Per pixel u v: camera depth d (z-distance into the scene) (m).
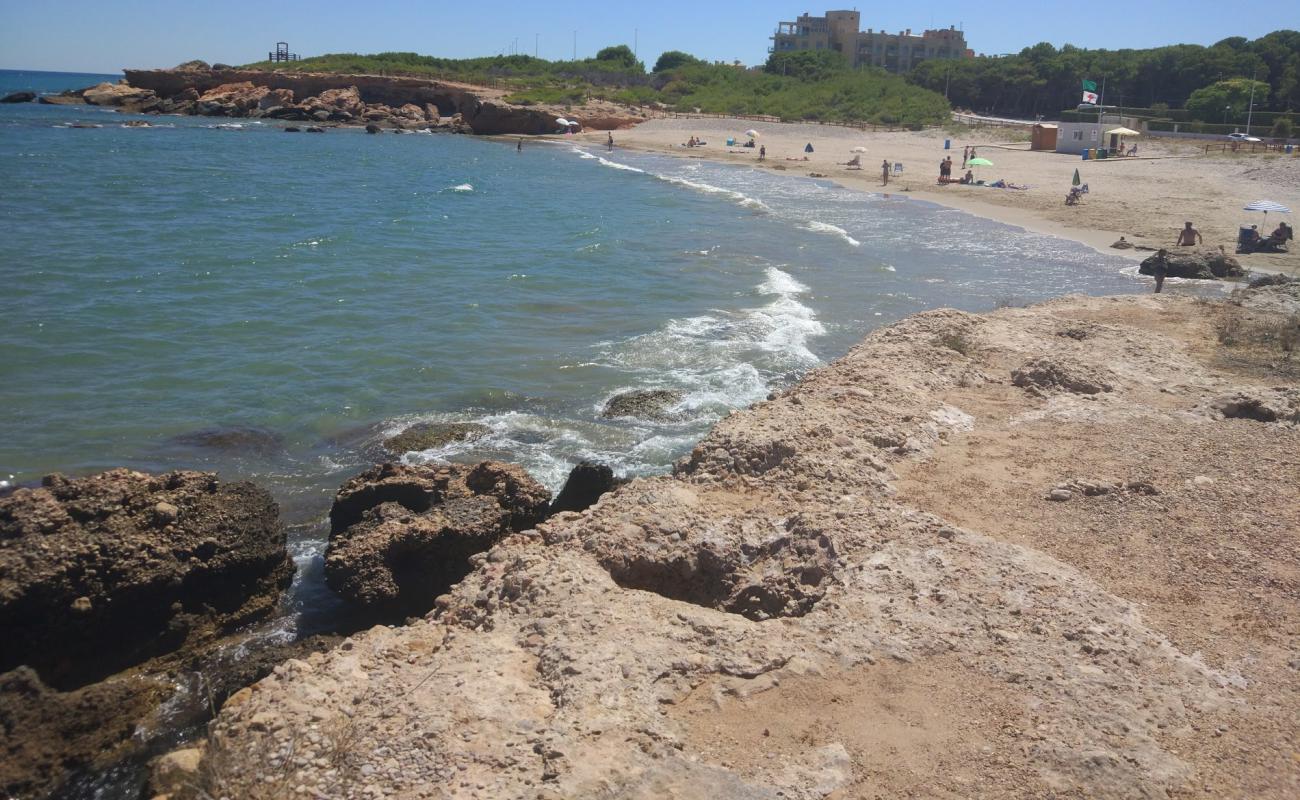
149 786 6.50
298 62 127.06
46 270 26.61
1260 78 95.69
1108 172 56.44
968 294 25.17
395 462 14.05
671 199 47.09
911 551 8.82
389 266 29.03
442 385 18.06
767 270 28.42
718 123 97.12
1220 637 7.76
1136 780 6.04
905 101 103.38
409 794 5.76
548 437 15.41
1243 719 6.68
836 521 9.34
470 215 41.00
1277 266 28.77
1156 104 99.88
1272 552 9.15
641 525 9.26
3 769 8.00
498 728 6.36
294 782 5.90
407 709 6.53
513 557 8.91
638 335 21.28
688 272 28.31
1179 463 11.34
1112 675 7.11
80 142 71.88
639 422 15.98
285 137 87.00
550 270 28.67
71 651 9.59
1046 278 27.28
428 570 10.99
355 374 18.66
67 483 10.75
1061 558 9.07
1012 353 15.85
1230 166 55.78
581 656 7.11
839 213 41.38
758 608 8.55
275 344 20.56
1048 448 11.88
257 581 10.91
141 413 16.45
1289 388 13.84
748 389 17.44
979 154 70.00
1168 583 8.63
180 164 59.34
